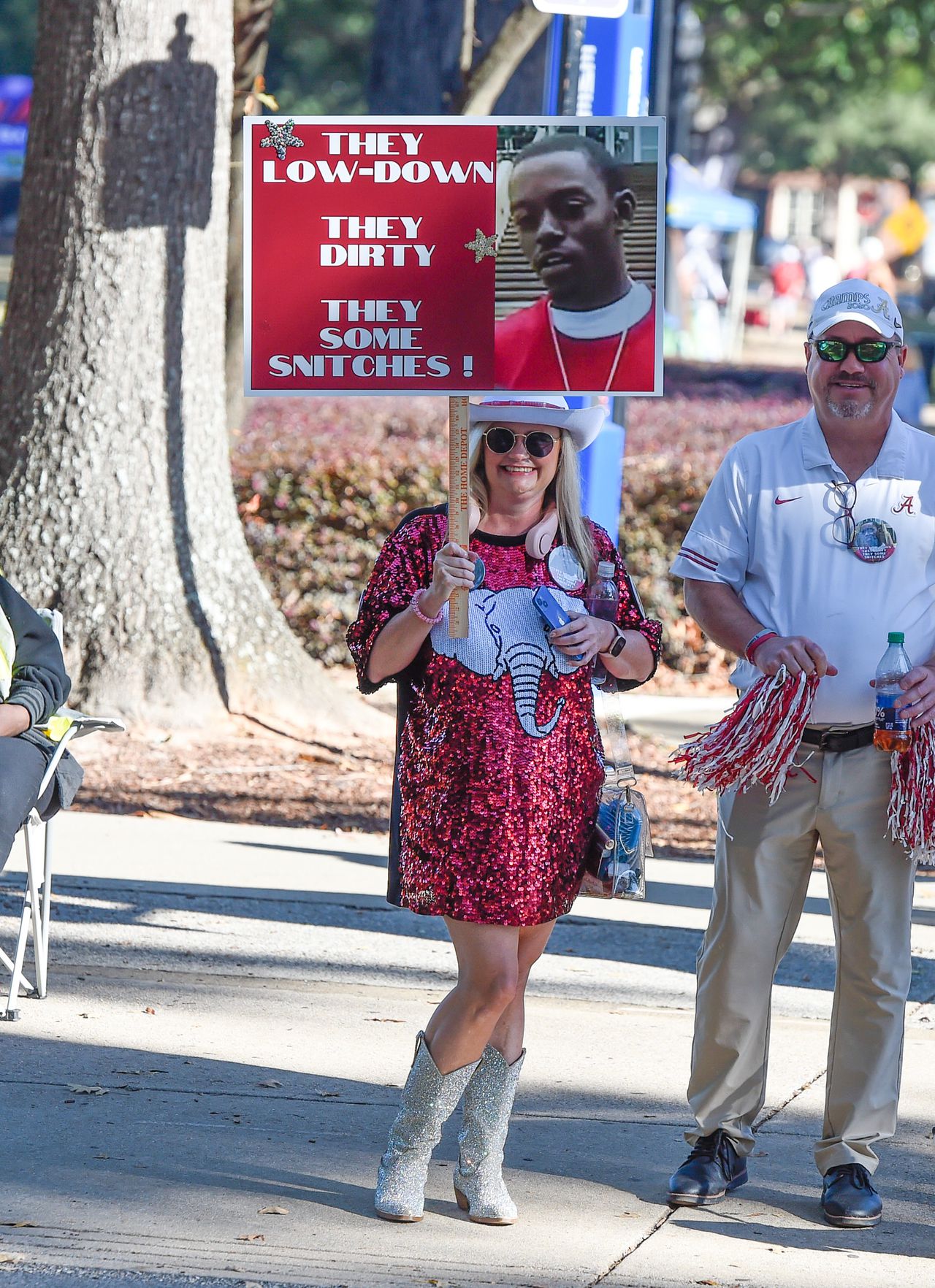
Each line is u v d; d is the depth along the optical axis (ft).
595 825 26.48
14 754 33.76
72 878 45.06
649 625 27.35
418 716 26.14
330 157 27.32
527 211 27.32
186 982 37.86
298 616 76.43
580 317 27.50
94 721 35.55
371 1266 24.73
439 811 25.63
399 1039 34.91
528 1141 30.09
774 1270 25.17
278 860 47.96
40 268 60.44
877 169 390.21
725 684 77.20
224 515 62.18
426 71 101.09
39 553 60.18
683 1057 34.68
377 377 27.63
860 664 26.55
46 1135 29.17
